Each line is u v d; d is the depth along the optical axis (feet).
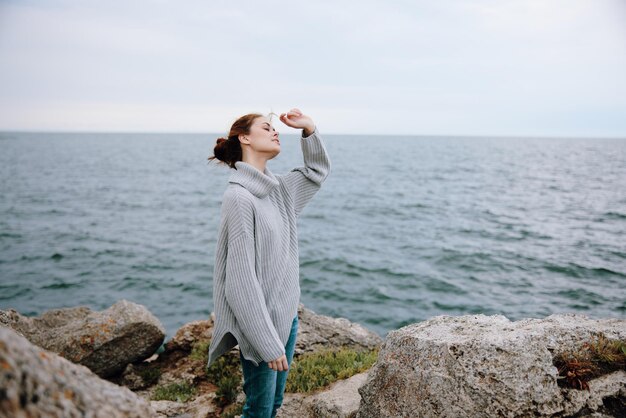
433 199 154.40
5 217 112.27
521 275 63.93
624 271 65.10
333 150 629.92
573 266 67.67
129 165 337.52
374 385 10.55
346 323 22.79
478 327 10.54
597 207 132.46
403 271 66.28
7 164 313.73
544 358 9.02
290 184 9.35
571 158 436.35
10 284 61.00
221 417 14.43
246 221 7.62
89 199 151.43
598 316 49.32
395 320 48.57
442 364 9.45
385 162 375.25
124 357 19.62
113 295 57.26
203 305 53.78
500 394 8.68
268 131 8.46
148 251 80.69
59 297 56.59
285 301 8.29
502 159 419.74
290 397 14.39
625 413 8.69
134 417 5.33
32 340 19.54
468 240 88.48
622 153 564.71
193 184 214.07
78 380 5.07
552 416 8.55
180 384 17.72
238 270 7.48
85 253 78.43
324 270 66.95
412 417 9.53
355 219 114.73
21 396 4.11
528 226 103.24
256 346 7.43
